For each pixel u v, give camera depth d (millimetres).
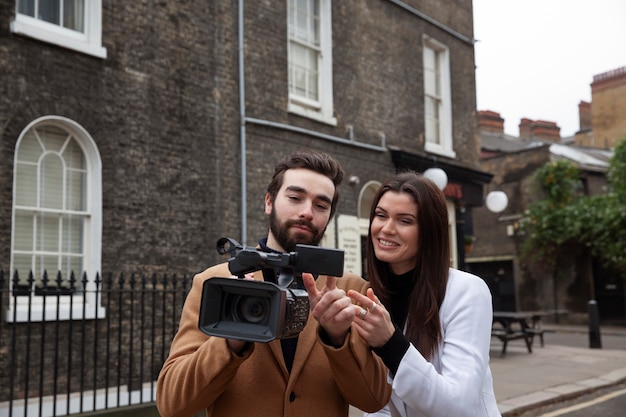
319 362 1861
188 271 7504
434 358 2045
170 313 7238
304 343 1856
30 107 6332
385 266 2311
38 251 6508
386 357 1777
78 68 6734
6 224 6055
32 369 6090
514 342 13320
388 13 10930
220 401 1813
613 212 17938
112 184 6922
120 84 7082
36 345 6133
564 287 19656
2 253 6000
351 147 9938
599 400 7227
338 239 9516
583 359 10148
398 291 2301
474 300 2049
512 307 21000
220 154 7965
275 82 8742
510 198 21344
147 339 7004
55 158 6691
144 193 7184
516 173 21250
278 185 1939
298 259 1604
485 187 22062
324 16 9836
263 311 1536
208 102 7934
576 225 18562
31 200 6496
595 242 18422
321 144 9391
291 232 1874
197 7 7926
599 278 19203
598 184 21234
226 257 7898
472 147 12758
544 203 19828
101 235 6770
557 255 19719
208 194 7816
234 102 8203
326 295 1615
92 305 6648
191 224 7598
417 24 11562
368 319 1747
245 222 8094
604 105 27969
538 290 20281
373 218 2279
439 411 1762
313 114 9250
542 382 7992
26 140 6496
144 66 7316
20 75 6281
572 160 20828
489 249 21719
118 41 7109
